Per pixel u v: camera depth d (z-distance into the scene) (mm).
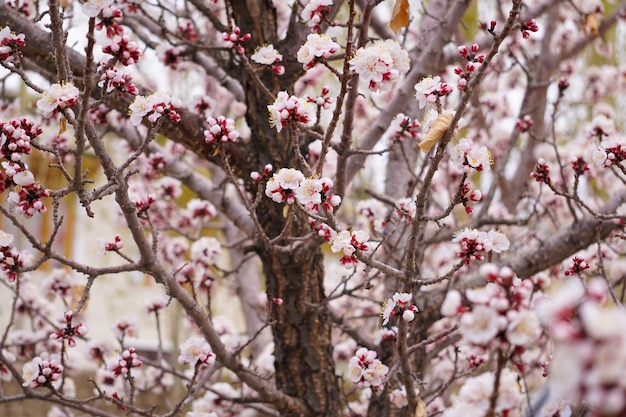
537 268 5277
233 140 3668
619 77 8391
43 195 3445
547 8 7004
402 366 3441
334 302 7457
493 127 7980
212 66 6012
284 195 3412
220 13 6969
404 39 4957
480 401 2383
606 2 9680
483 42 7164
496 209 6969
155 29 6043
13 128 3359
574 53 7695
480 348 2291
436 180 6680
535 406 5059
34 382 4145
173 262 7133
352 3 3438
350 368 3865
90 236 12750
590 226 5176
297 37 4957
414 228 3338
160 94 3600
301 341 4910
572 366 1654
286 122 3430
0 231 3713
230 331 6566
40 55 4891
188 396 4402
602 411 1725
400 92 5074
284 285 4906
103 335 12945
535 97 7477
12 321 4898
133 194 6336
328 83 8422
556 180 6840
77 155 3449
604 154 3938
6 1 4980
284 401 4812
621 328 1618
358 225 7172
